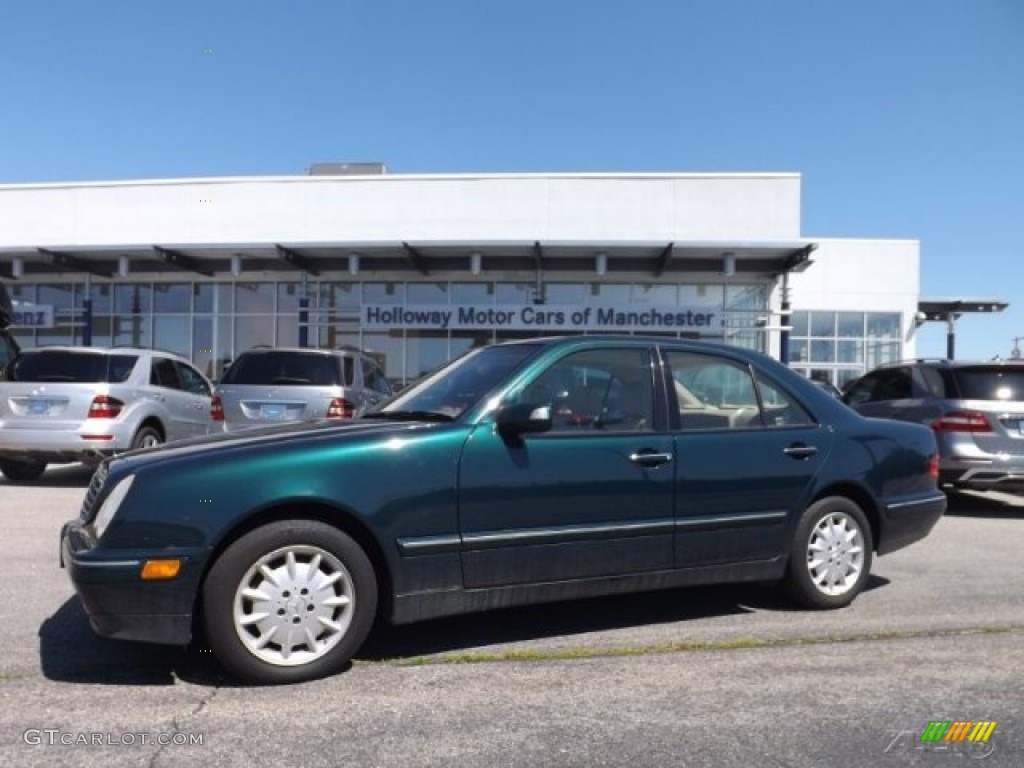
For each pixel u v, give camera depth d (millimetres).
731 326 19406
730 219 19594
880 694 3877
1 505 9156
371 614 4051
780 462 5016
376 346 20562
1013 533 8273
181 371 11867
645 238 19688
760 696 3842
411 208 20234
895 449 5520
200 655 4293
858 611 5273
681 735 3420
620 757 3221
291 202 20484
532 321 18578
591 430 4570
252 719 3521
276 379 10523
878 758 3244
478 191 20094
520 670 4152
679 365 4961
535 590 4352
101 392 10172
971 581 6113
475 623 4938
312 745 3285
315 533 3928
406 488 4055
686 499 4703
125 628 3713
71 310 20609
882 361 25797
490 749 3273
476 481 4195
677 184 19734
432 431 4203
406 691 3857
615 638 4680
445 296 20766
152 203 20828
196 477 3795
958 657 4398
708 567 4801
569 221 19906
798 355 25734
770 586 5855
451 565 4141
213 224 20625
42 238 21078
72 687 3867
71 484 11070
